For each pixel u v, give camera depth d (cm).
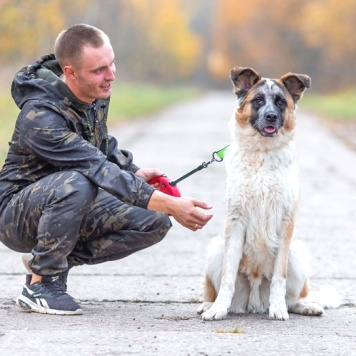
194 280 1266
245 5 17138
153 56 14850
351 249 1535
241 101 1077
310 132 4662
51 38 6053
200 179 2531
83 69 955
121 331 913
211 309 1006
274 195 1020
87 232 1023
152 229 1026
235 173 1036
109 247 1033
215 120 5750
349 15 11250
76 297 1132
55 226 959
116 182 954
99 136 1038
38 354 807
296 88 1089
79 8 7600
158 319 995
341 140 4141
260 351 830
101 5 11106
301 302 1059
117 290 1185
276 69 14650
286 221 1029
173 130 4644
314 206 2070
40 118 962
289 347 851
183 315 1029
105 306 1077
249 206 1026
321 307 1044
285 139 1036
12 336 880
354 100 8494
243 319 1014
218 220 1855
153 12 14500
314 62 13550
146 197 955
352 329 954
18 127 985
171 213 957
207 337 891
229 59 19000
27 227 995
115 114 5459
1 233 1020
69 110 983
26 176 1007
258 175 1020
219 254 1059
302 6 13950
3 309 1030
